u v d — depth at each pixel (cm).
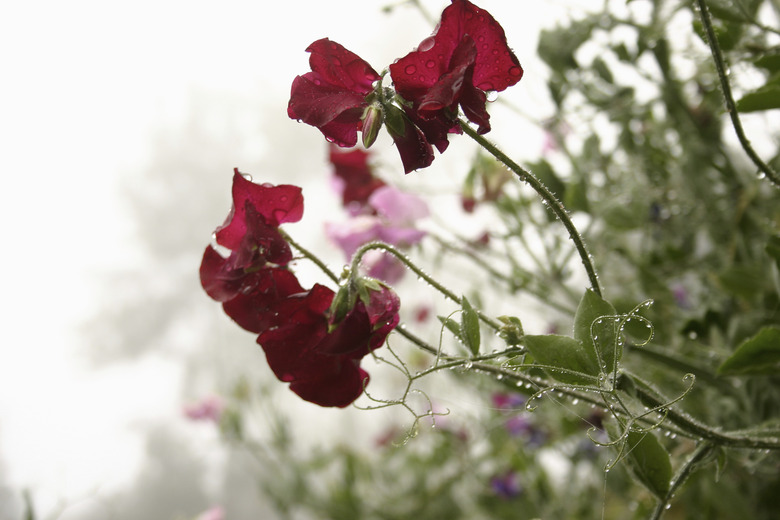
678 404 76
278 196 58
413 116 55
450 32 54
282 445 145
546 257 80
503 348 59
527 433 115
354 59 55
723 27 66
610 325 55
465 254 82
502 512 124
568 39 79
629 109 84
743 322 70
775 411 67
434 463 135
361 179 86
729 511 73
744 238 76
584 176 80
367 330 56
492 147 54
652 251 83
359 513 135
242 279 58
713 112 77
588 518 112
